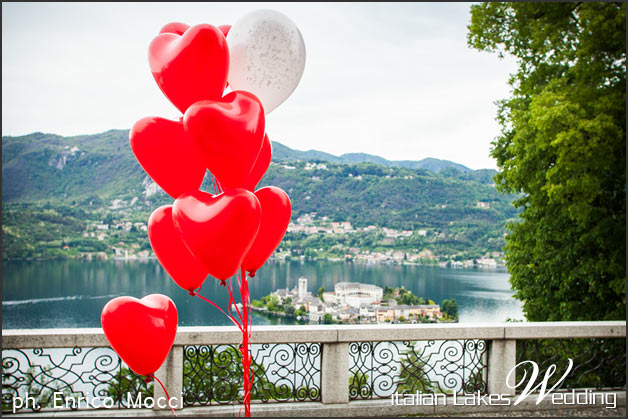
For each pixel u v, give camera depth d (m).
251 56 2.66
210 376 4.82
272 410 4.84
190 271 2.92
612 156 9.66
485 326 5.30
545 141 10.31
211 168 2.43
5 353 4.48
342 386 5.02
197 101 2.37
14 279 23.59
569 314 11.21
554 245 11.94
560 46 11.38
